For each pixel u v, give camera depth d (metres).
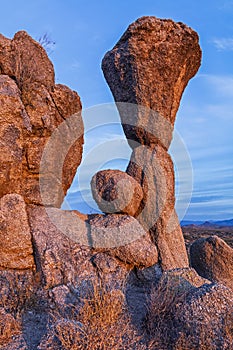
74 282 6.08
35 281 6.15
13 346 4.66
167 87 7.74
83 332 4.54
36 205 7.08
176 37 7.71
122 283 6.31
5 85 6.88
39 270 6.23
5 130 6.66
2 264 6.20
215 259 7.66
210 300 5.00
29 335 4.94
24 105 7.29
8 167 6.65
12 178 6.71
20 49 7.69
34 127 7.25
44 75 7.88
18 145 6.81
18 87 7.34
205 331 4.70
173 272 6.02
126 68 7.67
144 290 6.47
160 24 7.67
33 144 7.20
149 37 7.59
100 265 6.48
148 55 7.58
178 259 7.27
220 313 4.88
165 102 7.74
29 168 7.13
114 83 7.91
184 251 7.52
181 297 5.32
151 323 5.09
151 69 7.60
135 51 7.51
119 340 4.59
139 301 6.00
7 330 4.87
